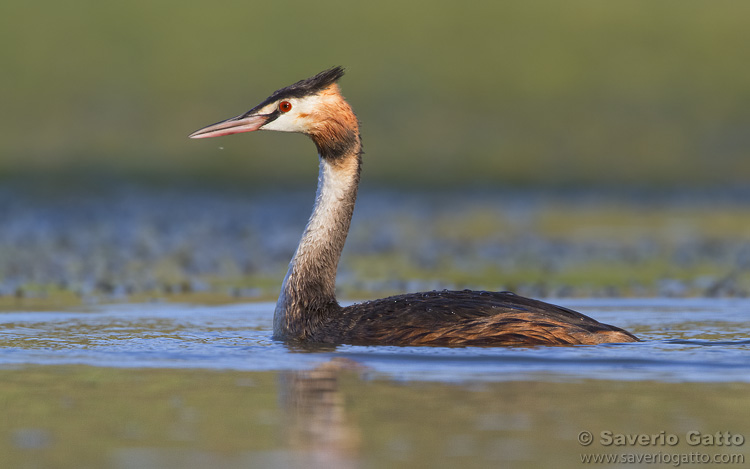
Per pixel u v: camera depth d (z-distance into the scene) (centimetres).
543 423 827
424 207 3161
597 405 877
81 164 3594
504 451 760
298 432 809
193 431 816
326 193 1226
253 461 740
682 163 3694
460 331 1089
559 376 971
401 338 1107
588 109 4006
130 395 927
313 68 4041
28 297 1638
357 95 3988
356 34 4219
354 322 1149
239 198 3266
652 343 1105
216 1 4272
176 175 3562
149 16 4191
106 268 1984
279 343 1163
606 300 1586
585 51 4269
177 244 2336
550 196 3403
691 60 4228
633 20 4434
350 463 734
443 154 3756
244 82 3959
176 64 4031
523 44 4281
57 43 4066
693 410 862
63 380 984
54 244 2303
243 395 921
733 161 3709
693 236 2473
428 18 4328
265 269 2009
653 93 4081
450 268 2011
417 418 841
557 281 1833
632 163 3719
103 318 1391
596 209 3091
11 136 3744
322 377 981
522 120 3947
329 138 1234
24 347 1151
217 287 1775
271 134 3888
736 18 4428
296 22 4231
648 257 2138
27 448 775
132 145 3741
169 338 1210
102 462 741
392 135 3844
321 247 1201
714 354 1049
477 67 4153
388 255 2208
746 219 2816
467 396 905
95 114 3869
